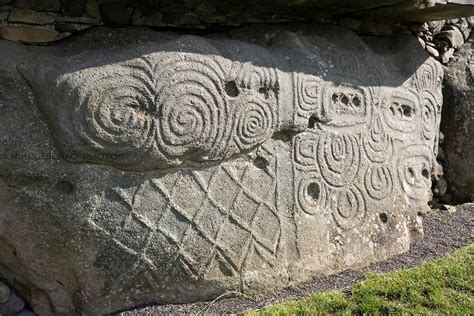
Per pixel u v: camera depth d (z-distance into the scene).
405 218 3.17
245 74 2.36
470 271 2.64
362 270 2.81
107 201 2.15
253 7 2.82
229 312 2.31
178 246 2.29
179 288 2.34
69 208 2.12
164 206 2.25
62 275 2.23
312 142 2.69
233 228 2.42
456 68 3.97
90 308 2.21
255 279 2.47
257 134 2.43
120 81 2.08
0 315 2.23
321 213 2.73
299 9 2.94
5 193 2.11
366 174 2.96
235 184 2.42
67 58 2.11
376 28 3.39
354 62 2.92
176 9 2.63
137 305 2.28
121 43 2.36
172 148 2.20
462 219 3.61
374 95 3.01
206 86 2.25
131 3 2.52
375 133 3.02
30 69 2.08
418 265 2.85
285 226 2.57
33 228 2.15
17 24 2.25
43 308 2.26
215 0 2.70
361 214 2.92
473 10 3.05
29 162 2.09
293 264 2.59
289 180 2.60
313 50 2.76
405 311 2.28
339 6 2.89
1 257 2.25
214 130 2.29
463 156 3.89
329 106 2.75
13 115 2.09
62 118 2.03
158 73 2.14
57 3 2.34
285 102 2.52
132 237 2.21
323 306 2.31
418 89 3.35
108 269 2.21
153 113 2.14
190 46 2.23
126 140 2.11
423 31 3.75
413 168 3.29
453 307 2.32
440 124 3.95
